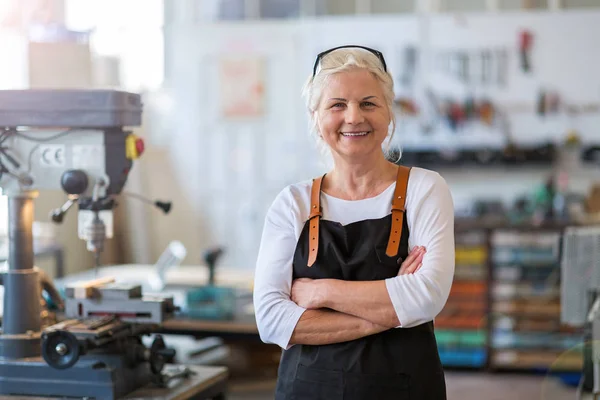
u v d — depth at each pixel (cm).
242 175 888
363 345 267
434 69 833
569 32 813
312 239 276
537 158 810
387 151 293
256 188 885
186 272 685
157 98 909
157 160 908
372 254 271
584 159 816
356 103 268
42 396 330
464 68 828
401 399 265
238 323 512
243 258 893
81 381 327
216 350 692
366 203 277
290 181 874
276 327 273
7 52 761
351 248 274
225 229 897
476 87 828
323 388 268
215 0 891
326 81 272
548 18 816
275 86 871
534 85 822
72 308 340
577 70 816
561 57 816
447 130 833
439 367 273
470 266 760
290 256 280
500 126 827
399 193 276
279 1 879
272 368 684
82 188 330
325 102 271
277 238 283
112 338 324
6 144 338
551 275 748
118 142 334
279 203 286
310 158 866
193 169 900
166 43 904
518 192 838
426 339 271
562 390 370
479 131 830
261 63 873
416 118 836
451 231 274
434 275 265
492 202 823
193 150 898
